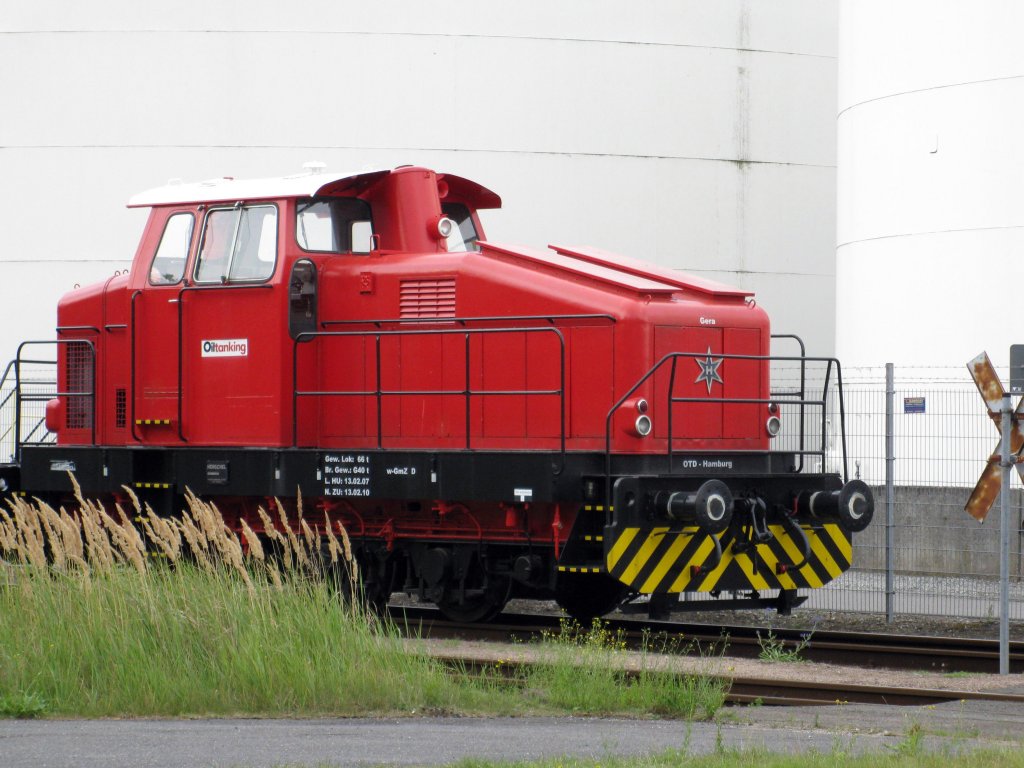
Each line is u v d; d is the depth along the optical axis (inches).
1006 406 1353.3
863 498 1520.7
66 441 1834.4
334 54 2733.8
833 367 2529.5
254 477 1611.7
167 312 1699.1
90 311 1800.0
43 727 1028.5
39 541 1264.8
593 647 1296.8
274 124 2726.4
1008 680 1272.1
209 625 1194.6
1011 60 2201.0
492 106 2763.3
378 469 1537.9
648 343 1470.2
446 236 1647.4
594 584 1626.5
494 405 1540.4
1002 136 2208.4
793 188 2942.9
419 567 1595.7
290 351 1614.2
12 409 2723.9
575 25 2797.7
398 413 1600.6
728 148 2893.7
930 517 2080.5
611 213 2812.5
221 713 1112.8
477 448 1542.8
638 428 1450.5
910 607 1808.6
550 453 1427.2
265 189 1637.6
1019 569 1972.2
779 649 1416.1
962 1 2247.8
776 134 2930.6
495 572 1567.4
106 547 1264.8
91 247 2748.5
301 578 1330.0
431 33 2746.1
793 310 2940.5
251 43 2731.3
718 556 1448.1
